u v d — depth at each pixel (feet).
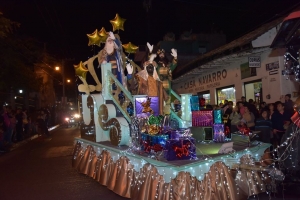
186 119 23.90
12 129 56.75
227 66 50.62
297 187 21.04
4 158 43.68
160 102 22.82
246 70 44.75
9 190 24.66
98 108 24.57
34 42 75.82
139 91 23.53
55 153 45.16
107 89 24.54
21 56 70.69
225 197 16.43
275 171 17.57
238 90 47.42
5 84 63.93
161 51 24.22
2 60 61.36
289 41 21.68
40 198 21.95
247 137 20.66
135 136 20.18
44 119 77.15
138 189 17.58
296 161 19.10
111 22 28.32
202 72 59.16
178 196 15.28
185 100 24.12
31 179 28.25
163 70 23.56
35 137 76.64
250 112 31.83
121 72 25.62
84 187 24.07
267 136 29.60
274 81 38.19
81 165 26.63
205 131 21.38
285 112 29.43
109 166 21.86
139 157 17.98
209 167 16.62
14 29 58.49
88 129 26.71
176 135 17.61
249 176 18.52
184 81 72.95
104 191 22.57
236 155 18.17
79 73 27.40
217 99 55.57
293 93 36.60
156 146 17.33
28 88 71.00
